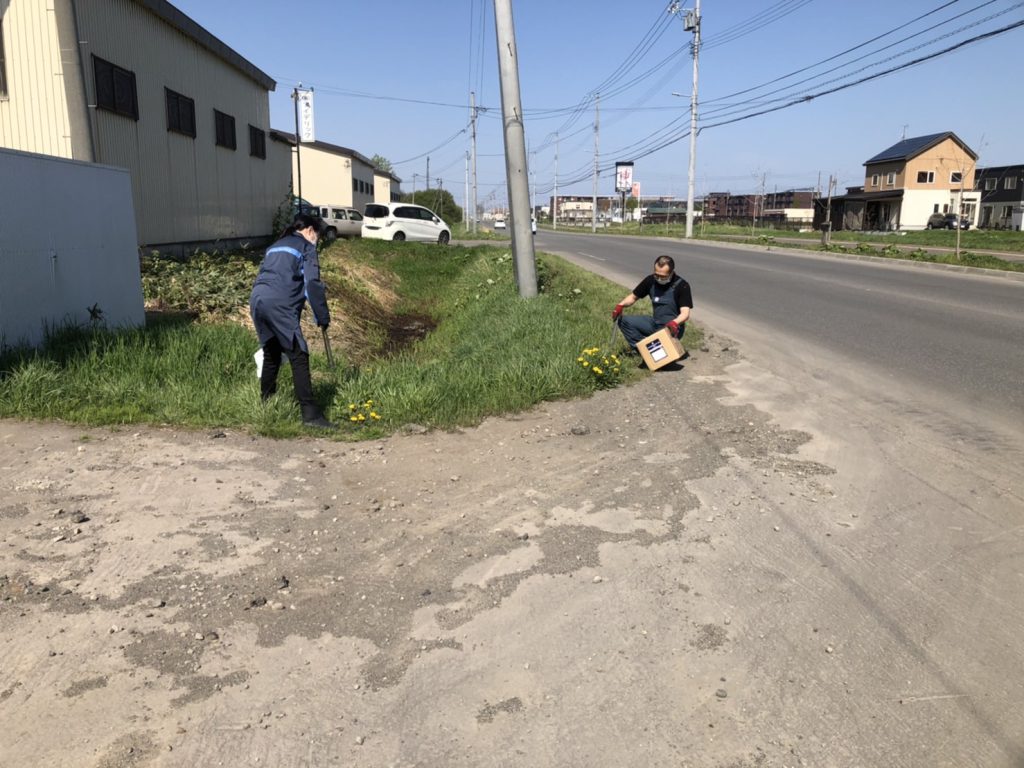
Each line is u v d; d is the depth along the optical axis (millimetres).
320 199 40406
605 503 4672
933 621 3354
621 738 2658
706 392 7406
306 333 10625
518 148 11930
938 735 2662
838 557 3953
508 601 3539
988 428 6129
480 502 4691
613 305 12617
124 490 4656
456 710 2799
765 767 2525
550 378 7320
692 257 26484
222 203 19844
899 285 16422
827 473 5160
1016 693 2869
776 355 9141
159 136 15797
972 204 61375
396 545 4102
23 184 7008
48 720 2672
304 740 2629
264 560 3895
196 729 2662
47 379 6176
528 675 3000
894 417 6480
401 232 30219
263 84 23031
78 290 7906
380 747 2607
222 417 6039
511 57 11703
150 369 6945
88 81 12875
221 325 9250
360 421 6098
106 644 3127
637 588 3650
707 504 4641
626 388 7613
